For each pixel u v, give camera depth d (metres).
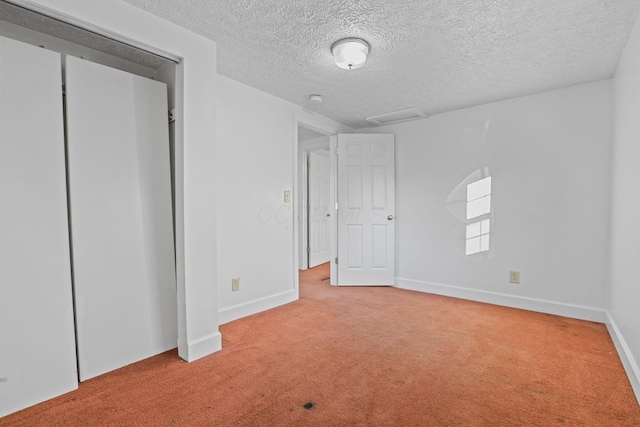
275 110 3.07
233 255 2.71
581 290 2.73
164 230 2.10
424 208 3.67
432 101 3.14
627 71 2.01
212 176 2.06
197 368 1.86
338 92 2.92
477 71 2.46
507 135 3.09
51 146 1.61
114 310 1.85
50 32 1.90
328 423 1.38
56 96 1.64
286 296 3.20
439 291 3.55
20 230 1.51
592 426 1.35
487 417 1.41
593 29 1.87
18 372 1.48
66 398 1.56
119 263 1.88
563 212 2.81
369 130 4.12
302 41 2.04
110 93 1.87
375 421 1.39
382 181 3.87
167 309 2.10
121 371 1.82
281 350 2.10
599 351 2.07
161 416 1.43
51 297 1.59
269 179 3.03
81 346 1.71
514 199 3.06
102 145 1.83
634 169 1.78
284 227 3.20
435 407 1.49
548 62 2.30
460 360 1.96
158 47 1.78
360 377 1.76
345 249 3.91
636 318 1.67
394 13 1.72
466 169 3.36
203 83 2.01
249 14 1.75
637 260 1.67
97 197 1.80
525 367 1.86
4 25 1.79
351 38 1.98
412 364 1.91
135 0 1.64
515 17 1.75
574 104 2.75
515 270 3.06
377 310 2.96
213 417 1.42
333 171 4.00
